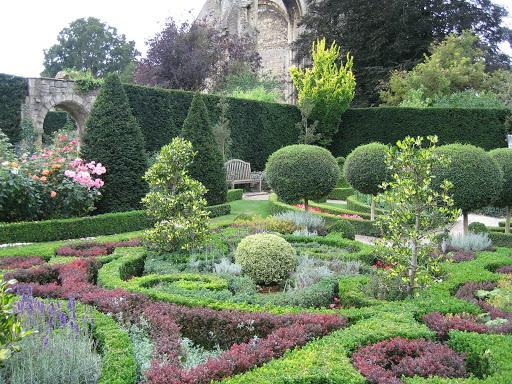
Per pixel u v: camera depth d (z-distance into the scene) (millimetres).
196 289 4738
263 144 20562
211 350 3764
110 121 10516
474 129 20234
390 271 4582
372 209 10328
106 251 6707
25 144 12031
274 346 3248
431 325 3666
